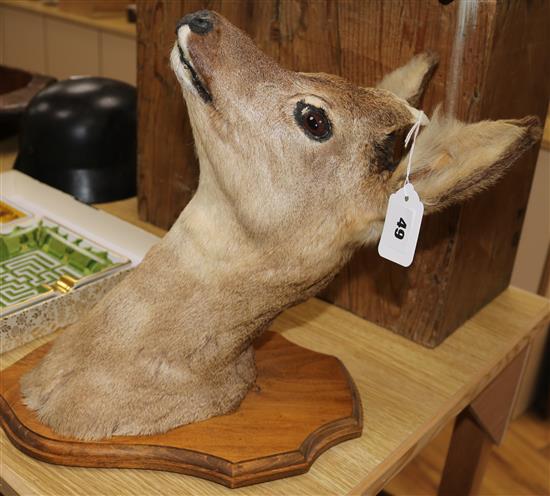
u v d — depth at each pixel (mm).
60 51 1851
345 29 824
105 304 690
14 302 856
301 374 792
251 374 749
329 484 685
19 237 976
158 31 994
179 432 686
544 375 1518
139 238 1018
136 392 670
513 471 1399
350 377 802
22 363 763
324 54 850
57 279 917
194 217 661
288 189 610
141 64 1035
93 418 667
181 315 661
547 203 1220
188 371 676
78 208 1082
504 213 928
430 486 1366
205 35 600
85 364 678
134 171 1197
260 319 675
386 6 787
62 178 1157
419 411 793
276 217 616
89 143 1146
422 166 599
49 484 654
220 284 650
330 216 621
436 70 769
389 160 631
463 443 1102
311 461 693
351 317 951
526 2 775
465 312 939
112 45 1701
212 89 599
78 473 667
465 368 867
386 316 922
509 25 759
